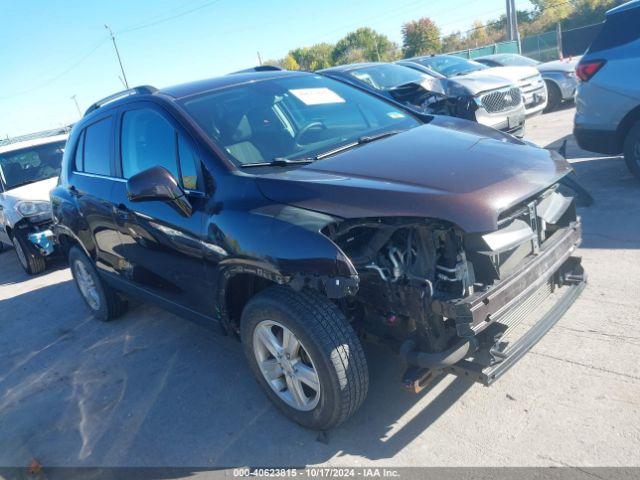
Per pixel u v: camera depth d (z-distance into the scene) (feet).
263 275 9.29
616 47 19.15
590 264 14.39
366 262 8.94
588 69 19.80
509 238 8.84
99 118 14.97
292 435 10.13
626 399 9.29
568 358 10.68
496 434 9.11
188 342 14.83
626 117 19.24
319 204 9.04
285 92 13.20
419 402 10.30
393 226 8.63
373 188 8.91
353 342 9.08
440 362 8.55
